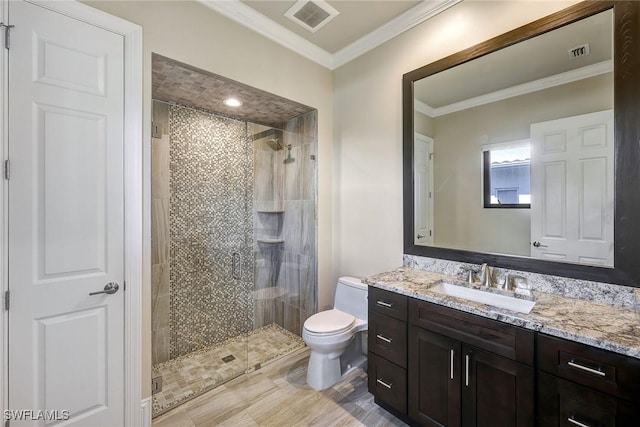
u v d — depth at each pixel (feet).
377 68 7.64
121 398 5.00
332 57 8.64
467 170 5.92
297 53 7.94
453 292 5.68
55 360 4.41
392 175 7.36
